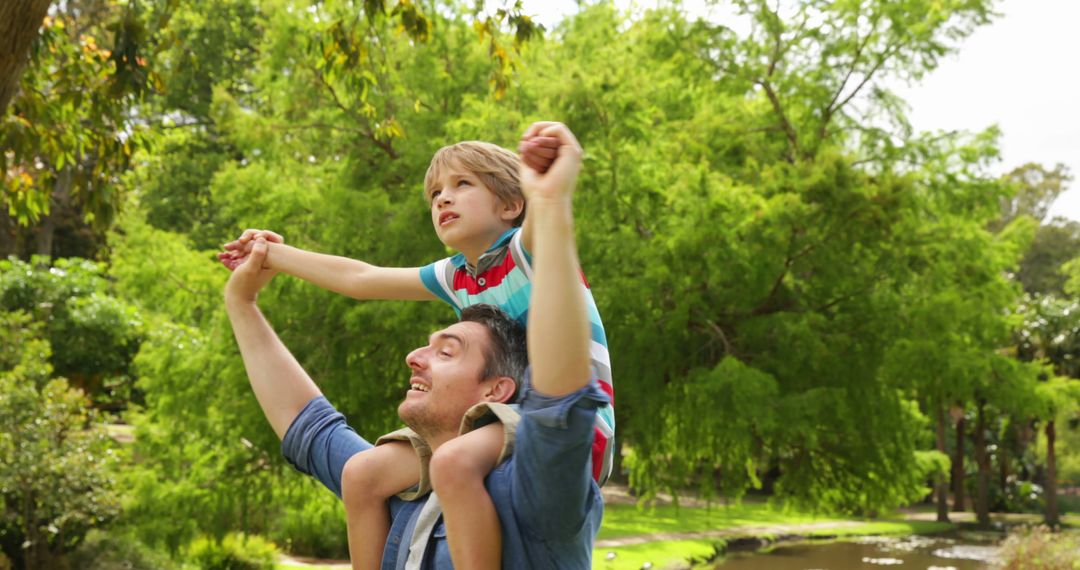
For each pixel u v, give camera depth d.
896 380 16.47
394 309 13.68
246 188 16.03
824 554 25.92
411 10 6.88
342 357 14.85
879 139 17.95
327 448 1.58
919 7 17.27
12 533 13.34
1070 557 20.47
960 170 17.78
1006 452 43.44
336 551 19.36
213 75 28.48
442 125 15.99
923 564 24.44
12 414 12.70
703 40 17.92
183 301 16.34
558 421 1.00
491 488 1.16
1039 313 35.09
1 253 31.48
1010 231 18.78
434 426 1.29
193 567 15.88
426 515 1.28
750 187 14.98
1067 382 18.92
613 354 14.71
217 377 15.22
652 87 15.47
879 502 17.20
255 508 16.84
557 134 1.04
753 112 18.50
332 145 17.00
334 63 7.46
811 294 16.81
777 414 14.09
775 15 17.72
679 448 15.99
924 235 16.91
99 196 7.35
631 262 14.71
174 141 29.12
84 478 13.24
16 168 7.97
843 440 16.70
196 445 15.90
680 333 15.07
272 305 14.73
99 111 7.00
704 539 25.92
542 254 1.00
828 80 17.92
